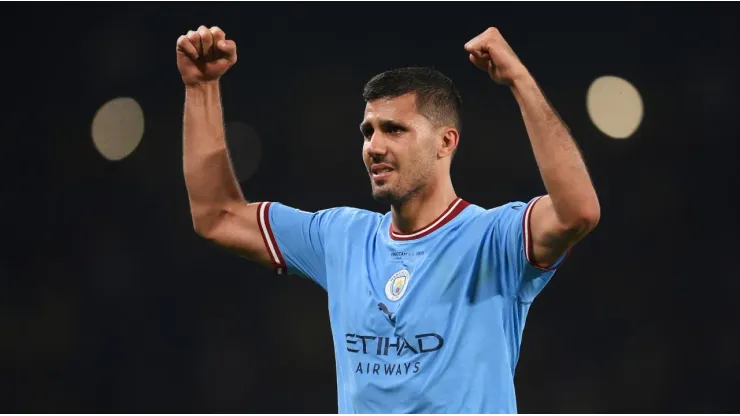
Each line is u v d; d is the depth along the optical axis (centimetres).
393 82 1149
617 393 3177
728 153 3325
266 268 3312
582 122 3356
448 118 1168
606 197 3331
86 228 3397
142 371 3256
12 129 3438
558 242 1041
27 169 3425
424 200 1164
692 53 3347
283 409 3197
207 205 1301
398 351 1111
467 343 1098
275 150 3381
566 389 3177
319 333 3256
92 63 3450
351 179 3372
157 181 3412
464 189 3331
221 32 1253
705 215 3316
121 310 3319
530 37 3391
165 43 3444
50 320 3319
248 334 3259
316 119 3406
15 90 3444
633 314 3256
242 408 3194
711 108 3334
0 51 3441
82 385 3259
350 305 1167
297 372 3228
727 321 3241
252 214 1305
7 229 3384
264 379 3219
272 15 3438
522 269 1093
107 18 3453
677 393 3173
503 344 1111
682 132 3334
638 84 3353
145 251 3362
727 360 3206
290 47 3434
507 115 3369
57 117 3447
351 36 3447
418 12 3428
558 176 1013
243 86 3412
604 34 3378
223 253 3353
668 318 3247
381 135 1145
